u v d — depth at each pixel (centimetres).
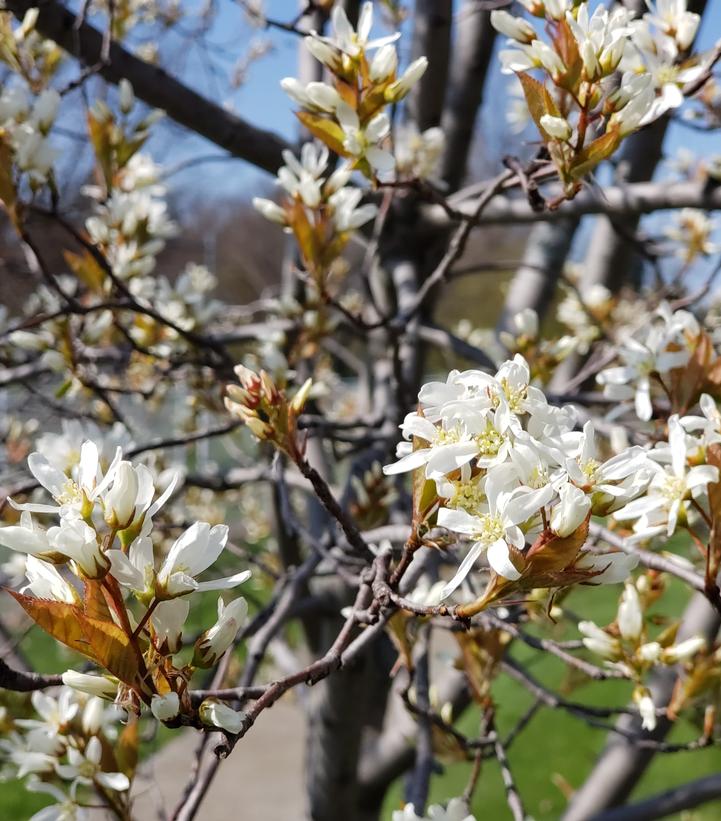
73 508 19
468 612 19
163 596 18
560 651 31
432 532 23
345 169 34
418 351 63
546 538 18
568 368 67
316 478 23
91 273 43
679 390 30
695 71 29
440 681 54
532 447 18
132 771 27
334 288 52
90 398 56
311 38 28
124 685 19
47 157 36
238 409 23
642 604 32
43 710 28
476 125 63
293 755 128
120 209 44
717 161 43
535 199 29
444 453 19
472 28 60
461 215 34
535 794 107
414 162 51
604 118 26
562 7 26
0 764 38
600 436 42
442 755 39
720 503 24
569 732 119
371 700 68
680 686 31
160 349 50
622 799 56
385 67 28
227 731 19
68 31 45
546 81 28
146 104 49
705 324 48
